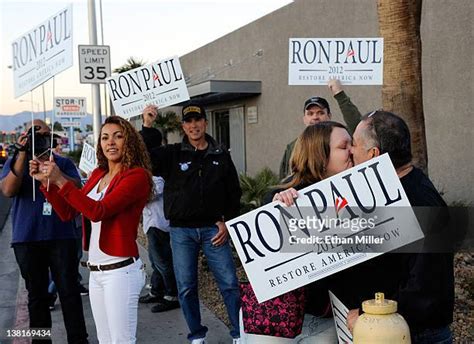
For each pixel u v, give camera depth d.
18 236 4.38
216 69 17.03
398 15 5.09
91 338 5.00
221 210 4.47
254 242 2.53
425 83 8.58
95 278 3.56
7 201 17.83
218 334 5.06
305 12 11.83
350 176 2.41
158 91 5.07
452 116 8.12
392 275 2.41
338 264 2.45
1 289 7.13
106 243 3.48
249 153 15.00
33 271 4.44
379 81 4.98
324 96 11.16
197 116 4.47
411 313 2.18
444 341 2.34
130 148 3.56
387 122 2.42
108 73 8.73
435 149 8.45
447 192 8.20
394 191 2.35
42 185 3.71
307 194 2.48
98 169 3.81
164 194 4.57
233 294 4.47
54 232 4.39
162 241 5.77
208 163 4.46
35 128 4.38
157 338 5.03
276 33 13.11
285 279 2.51
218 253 4.45
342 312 2.54
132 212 3.54
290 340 2.69
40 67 4.14
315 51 4.98
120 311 3.49
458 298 5.22
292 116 12.62
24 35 4.24
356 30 10.27
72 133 25.06
